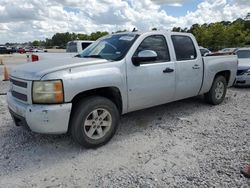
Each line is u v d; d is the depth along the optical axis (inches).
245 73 349.1
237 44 1915.6
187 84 218.2
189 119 217.8
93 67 159.9
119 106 178.4
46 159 150.9
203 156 150.9
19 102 157.2
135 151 159.9
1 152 158.9
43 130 145.6
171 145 167.3
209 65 238.8
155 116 225.8
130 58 176.9
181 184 123.8
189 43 223.5
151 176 131.4
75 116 154.0
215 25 1967.3
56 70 147.7
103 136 165.5
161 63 195.6
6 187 124.8
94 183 126.9
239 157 147.9
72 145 168.4
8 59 1233.4
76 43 522.9
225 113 235.1
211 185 122.0
